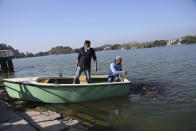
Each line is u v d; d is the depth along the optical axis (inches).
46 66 1113.4
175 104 215.6
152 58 1037.8
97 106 224.1
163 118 178.7
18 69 1019.9
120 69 278.7
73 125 161.6
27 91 239.3
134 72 510.3
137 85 332.8
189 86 298.7
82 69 250.7
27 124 153.4
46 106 229.6
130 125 166.2
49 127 152.6
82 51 247.4
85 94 238.2
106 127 162.1
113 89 251.0
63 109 216.5
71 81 301.0
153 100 236.7
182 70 475.8
